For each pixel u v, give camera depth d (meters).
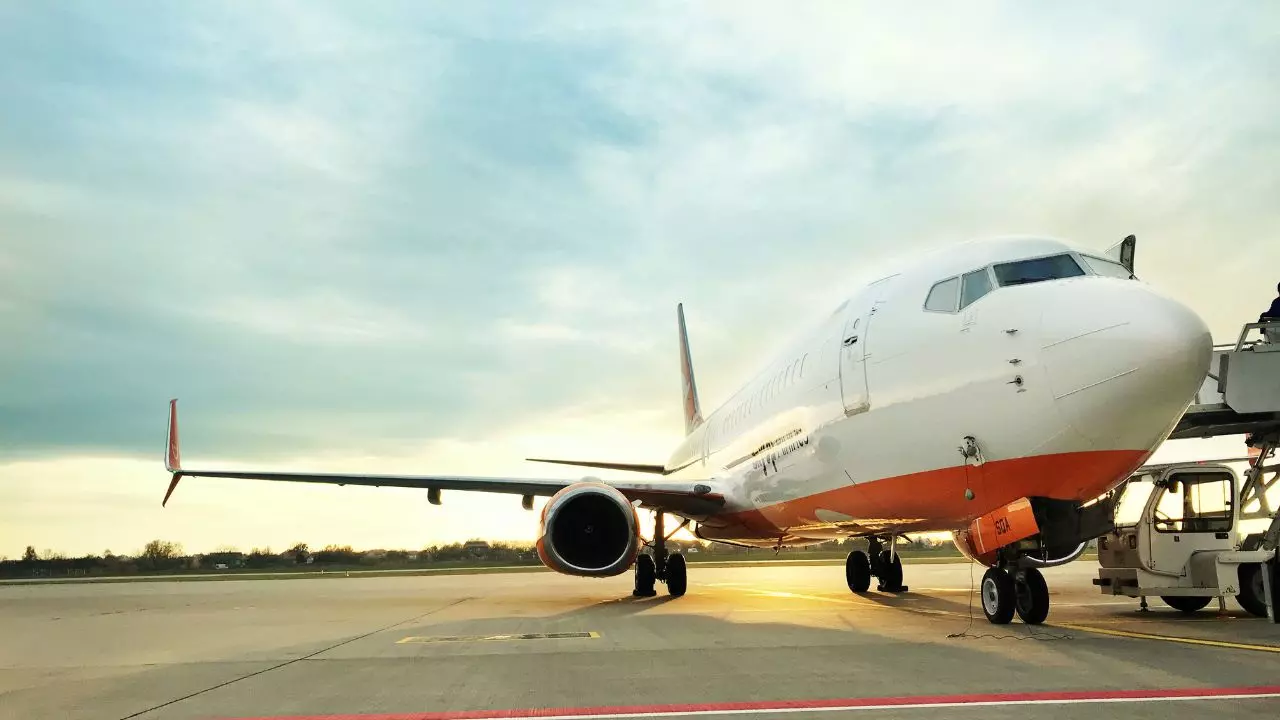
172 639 9.84
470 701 5.42
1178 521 10.75
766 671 6.37
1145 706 4.88
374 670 6.84
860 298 11.15
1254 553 10.05
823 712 4.84
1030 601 9.12
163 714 5.21
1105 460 7.88
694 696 5.40
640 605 14.31
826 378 11.13
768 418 13.64
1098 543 11.54
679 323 29.64
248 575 44.59
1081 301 7.93
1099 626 9.37
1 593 25.11
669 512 16.66
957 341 8.76
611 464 25.33
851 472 10.56
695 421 26.44
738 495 15.12
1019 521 8.35
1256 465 11.62
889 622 10.20
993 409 8.27
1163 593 10.55
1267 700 5.04
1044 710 4.80
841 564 45.19
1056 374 7.79
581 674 6.38
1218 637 8.21
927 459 9.12
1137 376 7.41
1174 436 12.94
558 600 16.48
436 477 15.70
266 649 8.54
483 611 13.41
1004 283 8.81
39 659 8.04
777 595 16.81
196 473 16.58
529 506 17.11
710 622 10.62
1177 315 7.57
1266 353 10.55
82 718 5.11
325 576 41.09
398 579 33.03
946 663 6.62
